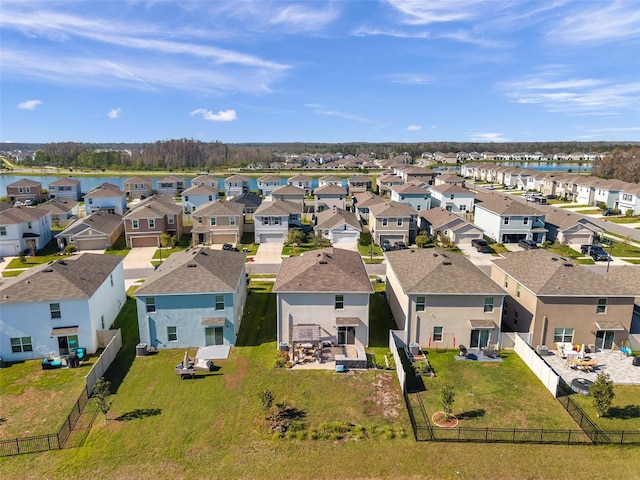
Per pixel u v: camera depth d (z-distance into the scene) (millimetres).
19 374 28156
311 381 27047
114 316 36562
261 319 36469
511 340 31375
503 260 38156
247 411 24062
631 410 24031
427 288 30531
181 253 40156
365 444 21375
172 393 25797
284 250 59906
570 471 19547
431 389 26281
